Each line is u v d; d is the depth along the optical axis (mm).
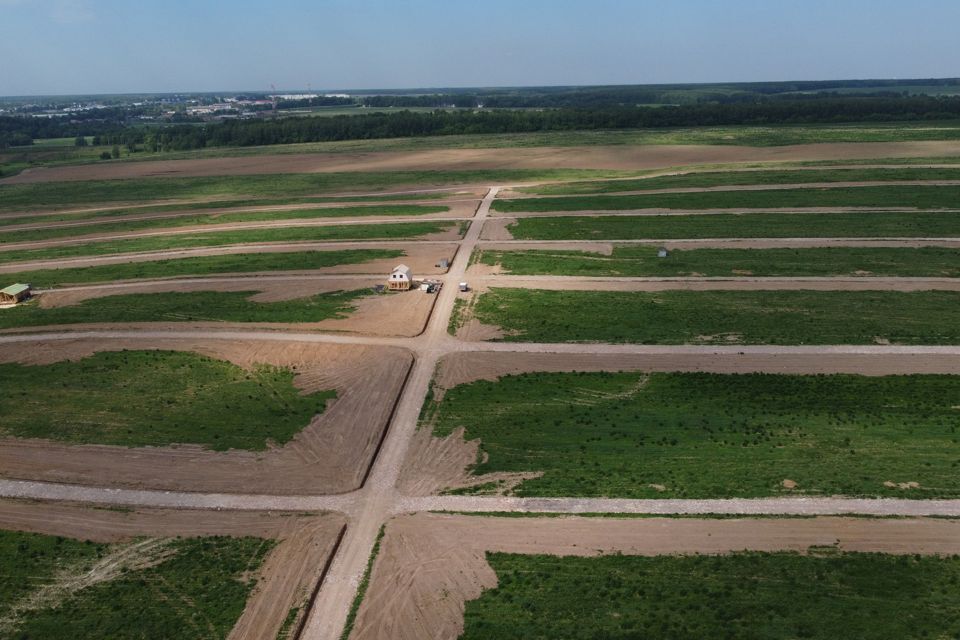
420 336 60844
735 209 102562
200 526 36469
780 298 66812
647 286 71750
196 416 47938
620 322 62438
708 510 36125
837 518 35125
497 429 45344
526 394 49969
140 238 100500
